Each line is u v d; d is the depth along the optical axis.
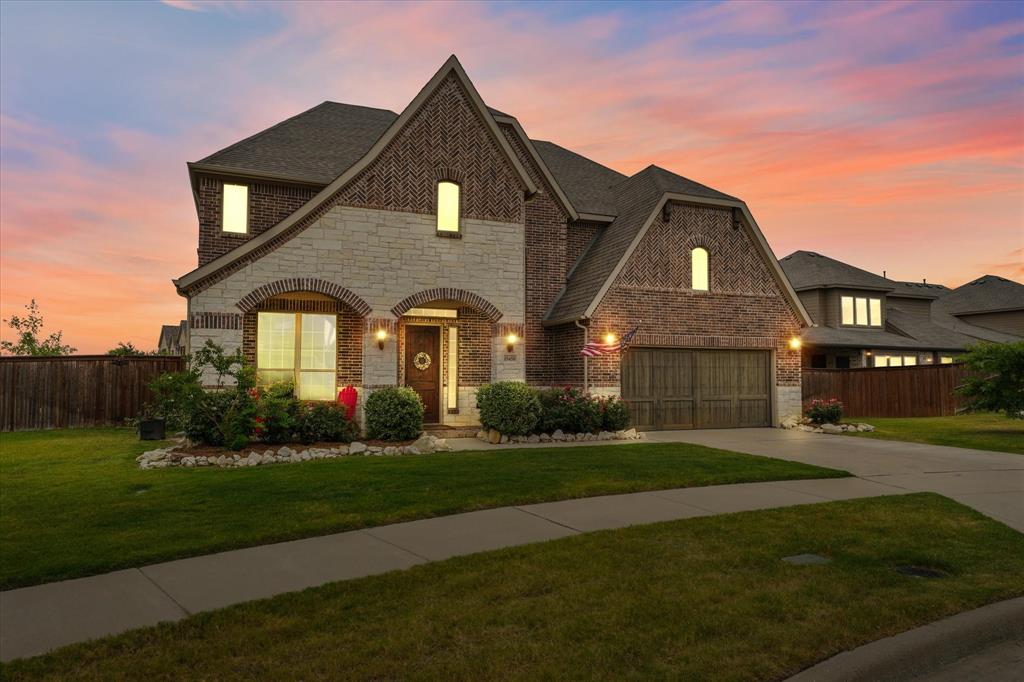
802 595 5.48
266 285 15.30
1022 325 40.88
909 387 24.80
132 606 5.27
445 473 10.92
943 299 45.28
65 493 9.30
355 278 16.09
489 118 17.56
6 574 5.92
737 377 20.39
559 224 20.20
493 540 7.25
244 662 4.24
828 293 33.56
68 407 18.36
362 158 16.20
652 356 19.25
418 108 16.89
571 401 16.73
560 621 4.91
